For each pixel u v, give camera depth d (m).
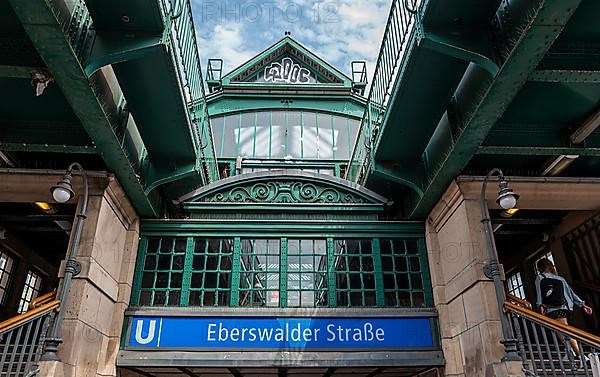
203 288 7.80
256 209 8.65
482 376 6.22
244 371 7.96
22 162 7.23
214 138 11.83
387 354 7.29
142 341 7.27
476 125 5.77
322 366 7.17
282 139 11.94
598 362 4.99
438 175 7.02
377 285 8.00
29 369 5.41
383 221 8.50
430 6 4.93
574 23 5.03
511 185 7.32
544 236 9.20
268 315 7.51
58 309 5.91
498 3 4.89
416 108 6.52
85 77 4.84
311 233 8.41
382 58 7.39
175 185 8.42
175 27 5.81
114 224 7.36
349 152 11.92
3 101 6.13
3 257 9.46
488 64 5.00
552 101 6.18
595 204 7.66
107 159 6.50
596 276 7.83
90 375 6.51
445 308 7.59
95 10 4.84
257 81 13.01
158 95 6.07
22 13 4.06
